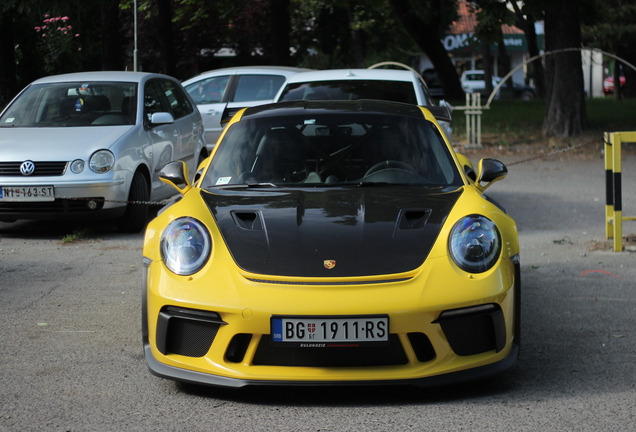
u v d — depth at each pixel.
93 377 3.74
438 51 30.55
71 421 3.18
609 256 6.66
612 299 5.23
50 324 4.71
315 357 3.28
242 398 3.43
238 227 3.61
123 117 8.20
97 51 23.58
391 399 3.40
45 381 3.69
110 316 4.89
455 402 3.35
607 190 7.39
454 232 3.48
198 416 3.22
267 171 4.37
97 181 7.34
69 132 7.80
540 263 6.44
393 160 4.38
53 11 15.34
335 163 4.38
